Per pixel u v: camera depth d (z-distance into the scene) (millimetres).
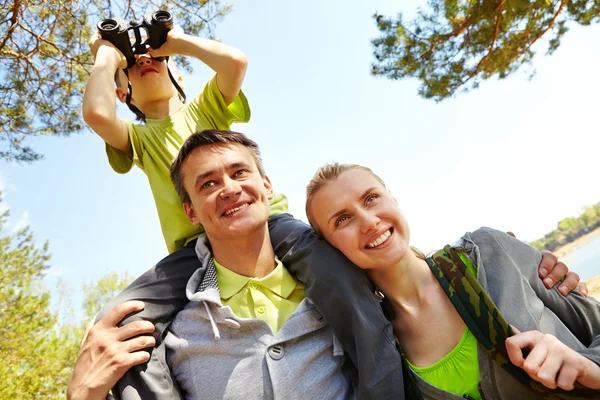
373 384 1338
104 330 1473
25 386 10750
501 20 5773
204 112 2322
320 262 1571
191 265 1781
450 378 1399
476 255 1544
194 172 1702
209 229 1682
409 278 1554
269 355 1500
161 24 2125
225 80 2186
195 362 1539
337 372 1552
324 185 1619
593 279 10570
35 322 12031
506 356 1304
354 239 1511
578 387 1199
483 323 1356
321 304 1512
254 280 1671
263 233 1746
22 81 5164
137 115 2453
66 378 11914
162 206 2053
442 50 6270
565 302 1561
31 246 13281
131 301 1541
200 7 5094
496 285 1461
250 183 1698
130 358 1389
